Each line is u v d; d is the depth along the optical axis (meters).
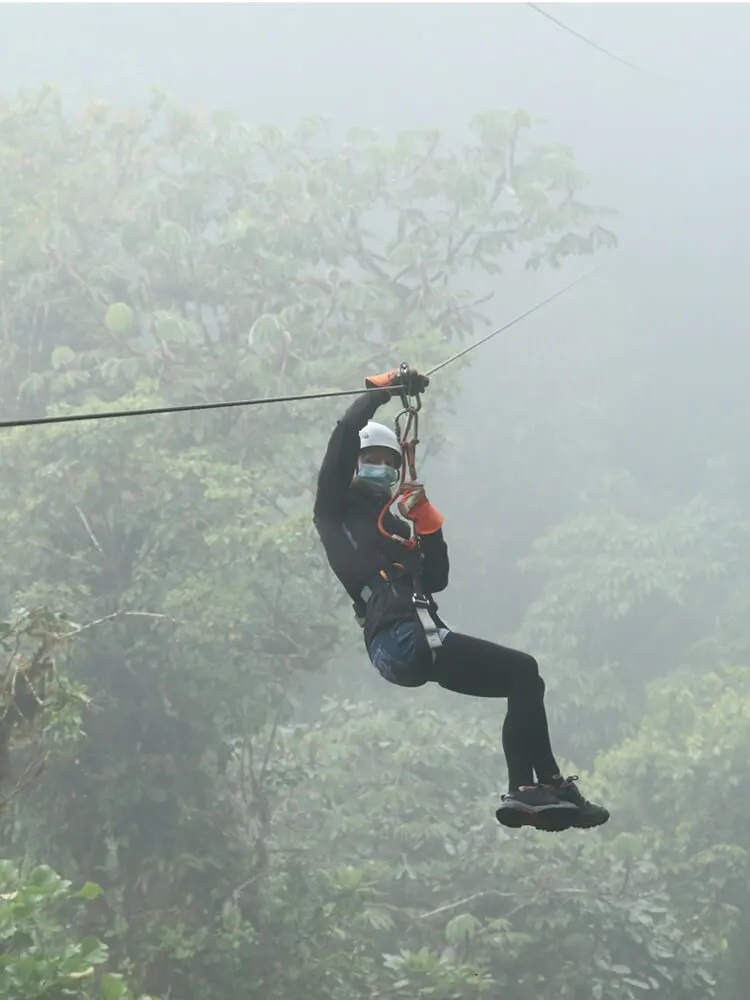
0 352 38.16
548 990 36.22
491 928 35.59
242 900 34.09
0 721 24.44
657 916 38.91
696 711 44.34
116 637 34.41
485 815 39.94
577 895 37.38
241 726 35.56
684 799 41.22
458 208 40.56
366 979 34.56
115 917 32.59
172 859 33.72
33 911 19.97
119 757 34.12
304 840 37.34
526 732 9.71
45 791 33.19
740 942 39.94
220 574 33.69
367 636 10.06
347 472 10.38
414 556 10.23
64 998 20.12
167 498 34.03
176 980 31.86
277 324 35.97
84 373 36.09
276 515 42.72
